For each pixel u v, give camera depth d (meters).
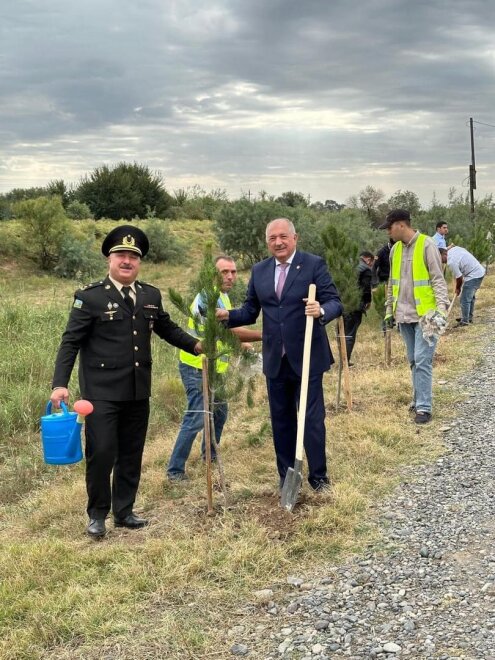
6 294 17.62
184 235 34.88
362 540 4.18
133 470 4.61
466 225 27.86
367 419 6.53
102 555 4.11
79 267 24.16
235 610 3.51
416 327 6.52
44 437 4.14
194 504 4.89
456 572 3.73
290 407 4.90
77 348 4.39
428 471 5.31
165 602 3.60
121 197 40.94
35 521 4.93
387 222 6.53
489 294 15.92
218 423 5.65
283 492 4.57
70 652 3.25
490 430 6.18
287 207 26.20
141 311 4.48
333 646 3.14
